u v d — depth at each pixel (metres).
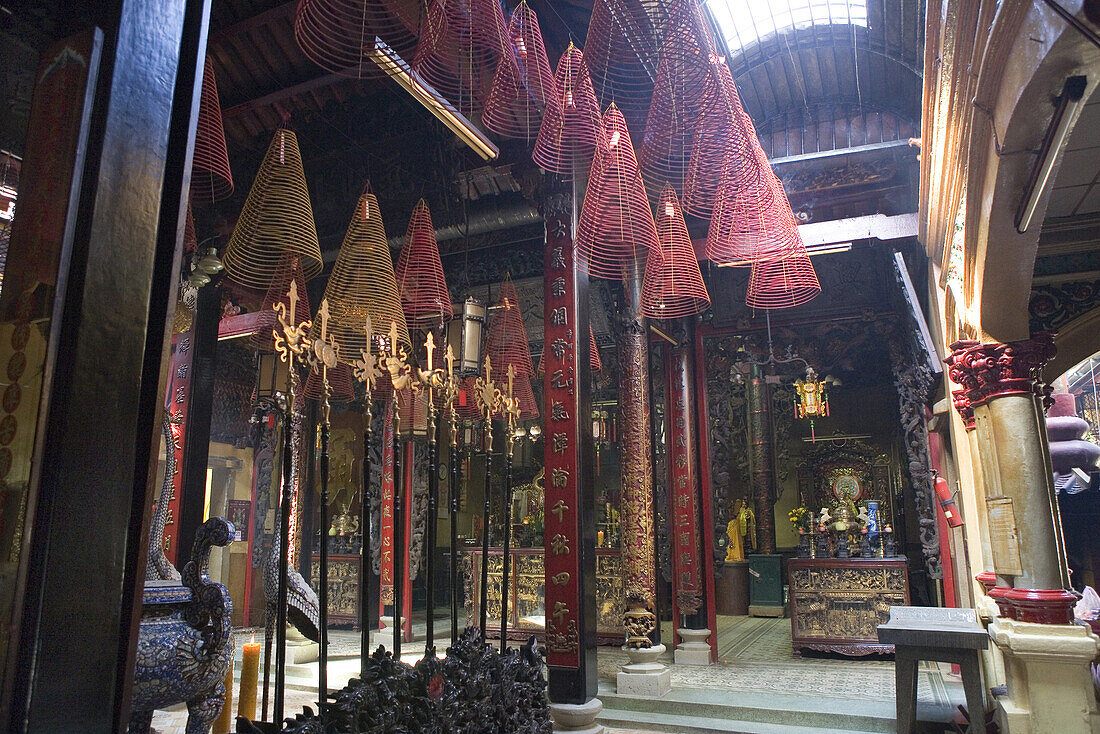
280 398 3.23
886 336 9.93
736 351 10.64
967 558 8.54
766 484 17.02
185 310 7.57
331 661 9.16
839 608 10.19
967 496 7.63
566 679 6.21
